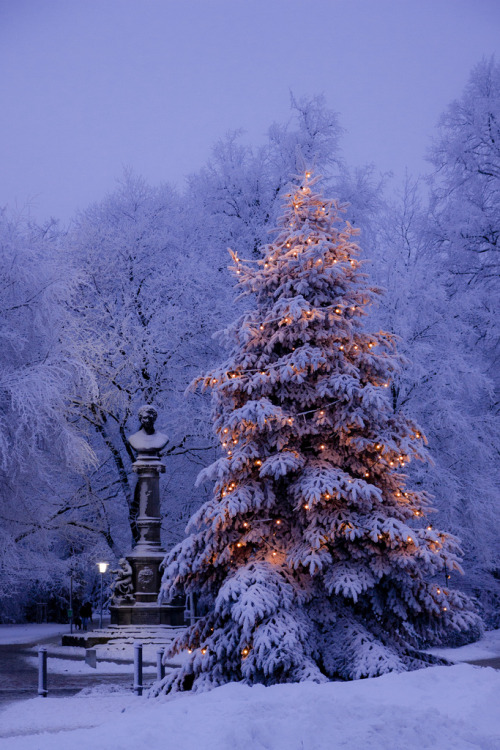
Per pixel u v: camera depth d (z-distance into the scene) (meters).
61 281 25.20
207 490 30.61
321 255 14.01
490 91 36.50
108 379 29.56
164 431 31.38
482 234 34.62
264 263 14.62
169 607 24.66
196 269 31.36
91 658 19.55
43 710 13.09
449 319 28.31
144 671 18.94
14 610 46.38
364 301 14.78
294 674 11.76
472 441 27.16
